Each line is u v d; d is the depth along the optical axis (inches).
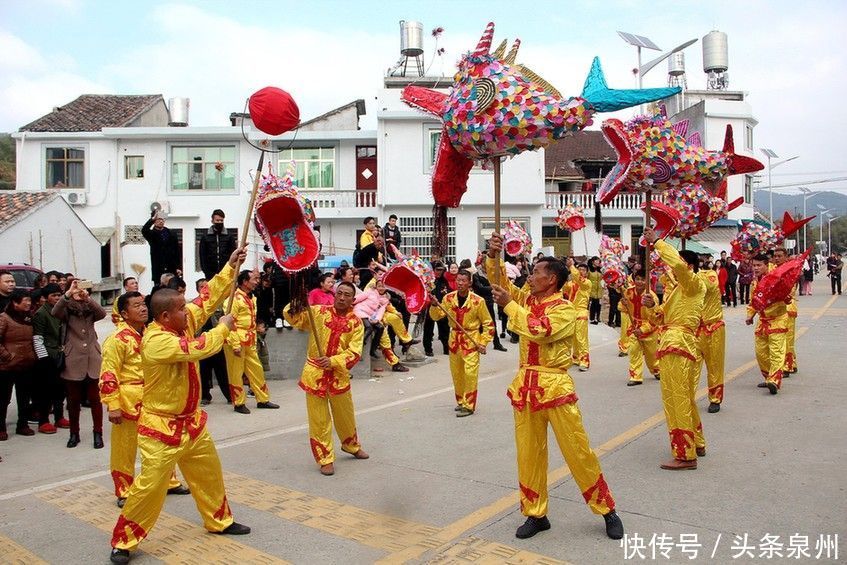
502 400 368.5
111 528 199.2
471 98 207.6
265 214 233.3
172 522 201.5
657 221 326.0
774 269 362.9
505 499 212.8
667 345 238.8
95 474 249.6
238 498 219.8
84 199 940.6
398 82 964.6
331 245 946.1
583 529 187.6
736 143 1210.6
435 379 434.6
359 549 178.9
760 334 369.4
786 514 193.3
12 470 253.4
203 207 950.4
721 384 319.3
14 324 294.0
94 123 976.3
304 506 211.5
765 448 259.0
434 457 261.6
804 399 343.3
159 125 1120.2
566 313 181.8
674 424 236.4
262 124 196.9
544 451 185.8
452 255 932.6
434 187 235.1
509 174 930.1
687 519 191.8
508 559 170.1
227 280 193.5
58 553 182.1
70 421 281.7
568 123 201.3
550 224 1063.0
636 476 230.8
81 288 281.7
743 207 1229.1
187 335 192.4
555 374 182.7
